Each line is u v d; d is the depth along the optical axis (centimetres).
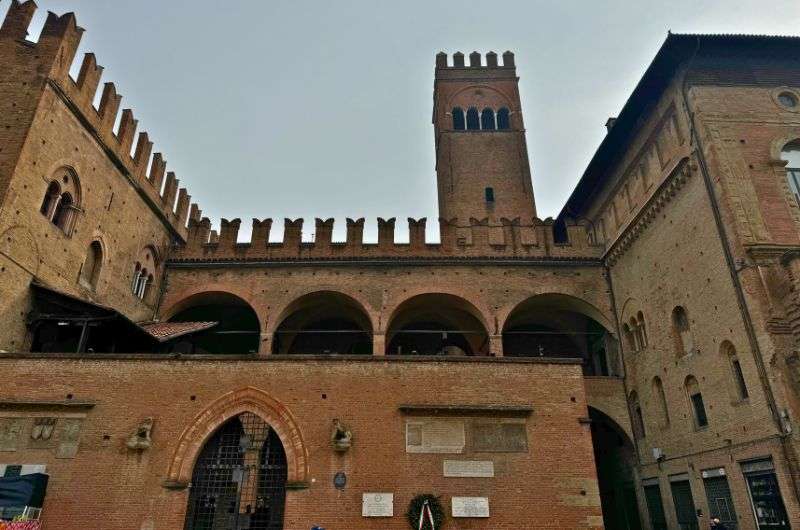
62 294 2138
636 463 2833
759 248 2025
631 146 2970
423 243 3288
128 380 1920
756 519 1909
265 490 1848
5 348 2016
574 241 3319
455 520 1753
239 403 1909
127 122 2880
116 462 1802
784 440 1789
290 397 1916
